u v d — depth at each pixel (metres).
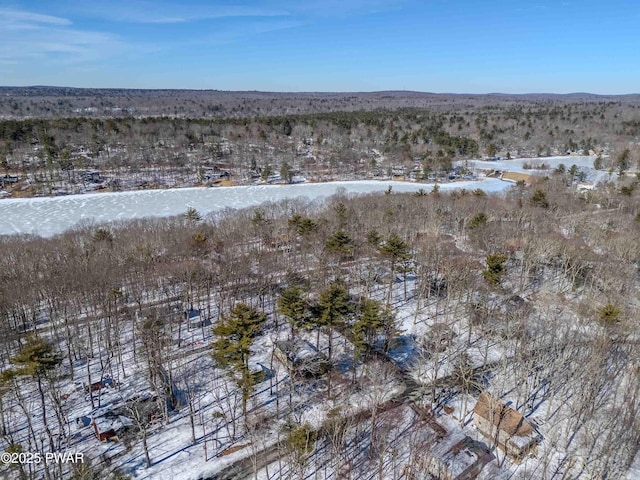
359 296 63.97
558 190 118.38
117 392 48.75
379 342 58.38
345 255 76.00
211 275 68.56
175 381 50.59
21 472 34.91
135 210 128.25
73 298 55.56
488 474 38.03
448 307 64.75
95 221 110.50
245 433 43.06
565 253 70.44
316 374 51.22
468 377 48.78
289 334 60.06
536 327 56.16
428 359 54.78
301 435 38.06
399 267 67.81
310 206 115.31
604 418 42.66
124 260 68.88
